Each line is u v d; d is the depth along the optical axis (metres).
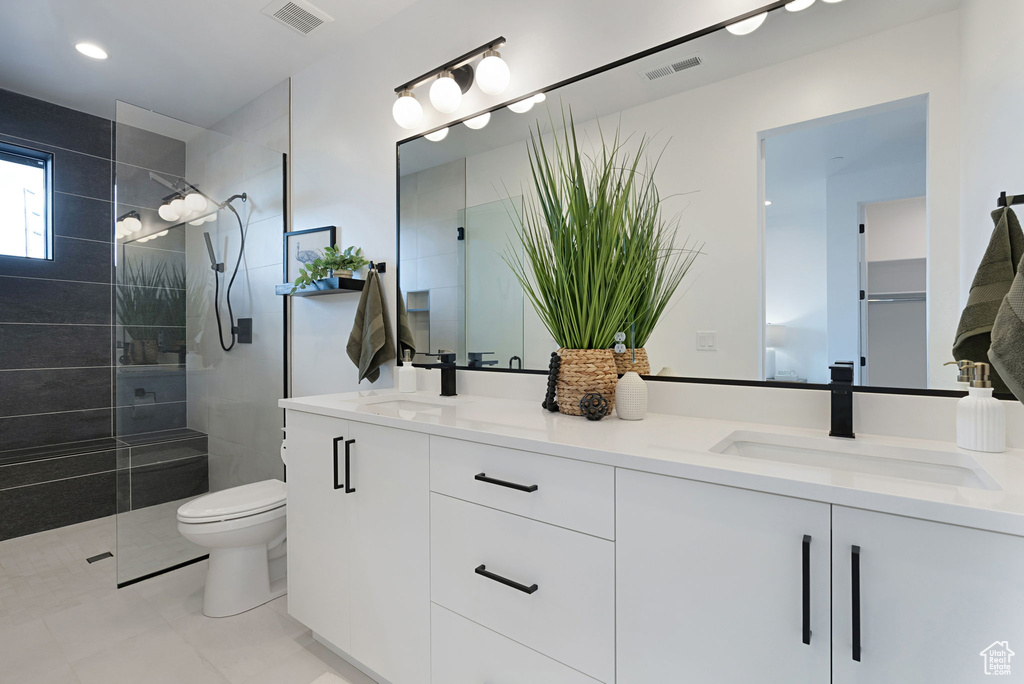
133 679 1.53
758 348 1.30
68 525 2.85
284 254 2.75
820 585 0.78
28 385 3.00
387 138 2.22
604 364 1.42
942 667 0.70
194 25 2.24
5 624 1.84
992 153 1.02
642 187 1.49
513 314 1.79
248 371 2.67
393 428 1.41
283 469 2.75
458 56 1.96
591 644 1.02
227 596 1.91
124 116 2.29
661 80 1.46
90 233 3.24
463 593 1.24
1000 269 1.01
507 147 1.80
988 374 0.98
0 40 2.36
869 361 1.16
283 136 2.76
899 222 1.12
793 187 1.26
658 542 0.93
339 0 2.08
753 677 0.84
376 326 2.14
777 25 1.29
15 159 3.00
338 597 1.58
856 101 1.18
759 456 1.19
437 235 2.02
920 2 1.11
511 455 1.14
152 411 2.34
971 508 0.66
